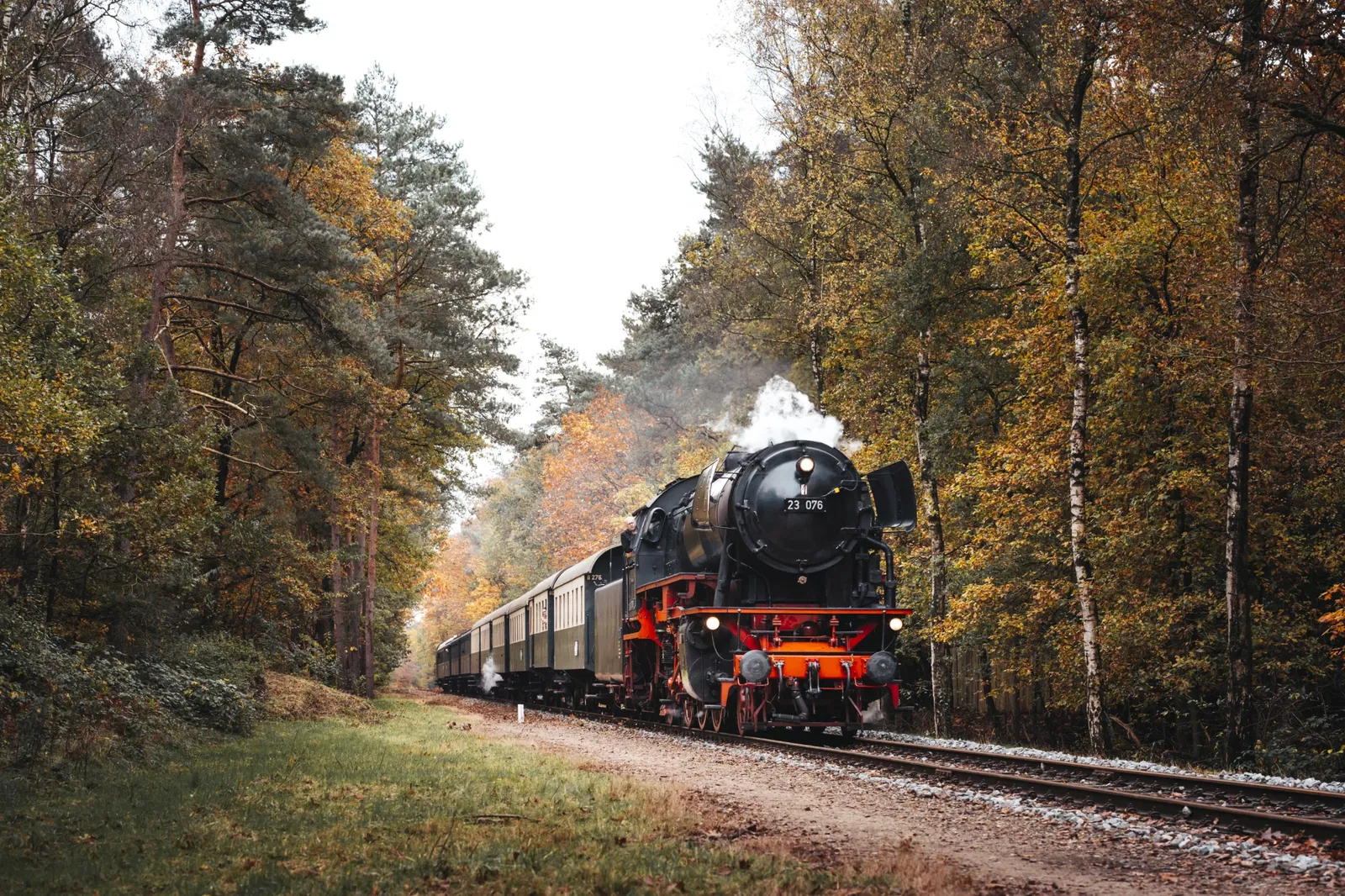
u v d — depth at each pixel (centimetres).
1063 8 1903
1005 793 1148
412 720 2500
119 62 2058
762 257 3134
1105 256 1939
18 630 1482
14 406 1347
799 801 1120
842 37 2627
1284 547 2028
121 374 1906
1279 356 1616
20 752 1217
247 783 1197
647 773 1359
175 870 759
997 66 2248
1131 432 2158
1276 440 1906
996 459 2278
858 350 2878
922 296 2452
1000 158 2164
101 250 1947
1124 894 718
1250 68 1603
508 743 1825
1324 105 1612
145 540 1842
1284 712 2056
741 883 717
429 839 863
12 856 795
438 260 3541
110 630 1886
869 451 2839
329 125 2523
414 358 3538
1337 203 1712
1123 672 2139
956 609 2295
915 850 853
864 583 1892
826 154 2739
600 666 2712
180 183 2322
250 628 3025
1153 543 2077
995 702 3127
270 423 2672
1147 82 1897
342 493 2872
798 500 1858
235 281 2527
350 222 3106
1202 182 1938
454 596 9050
